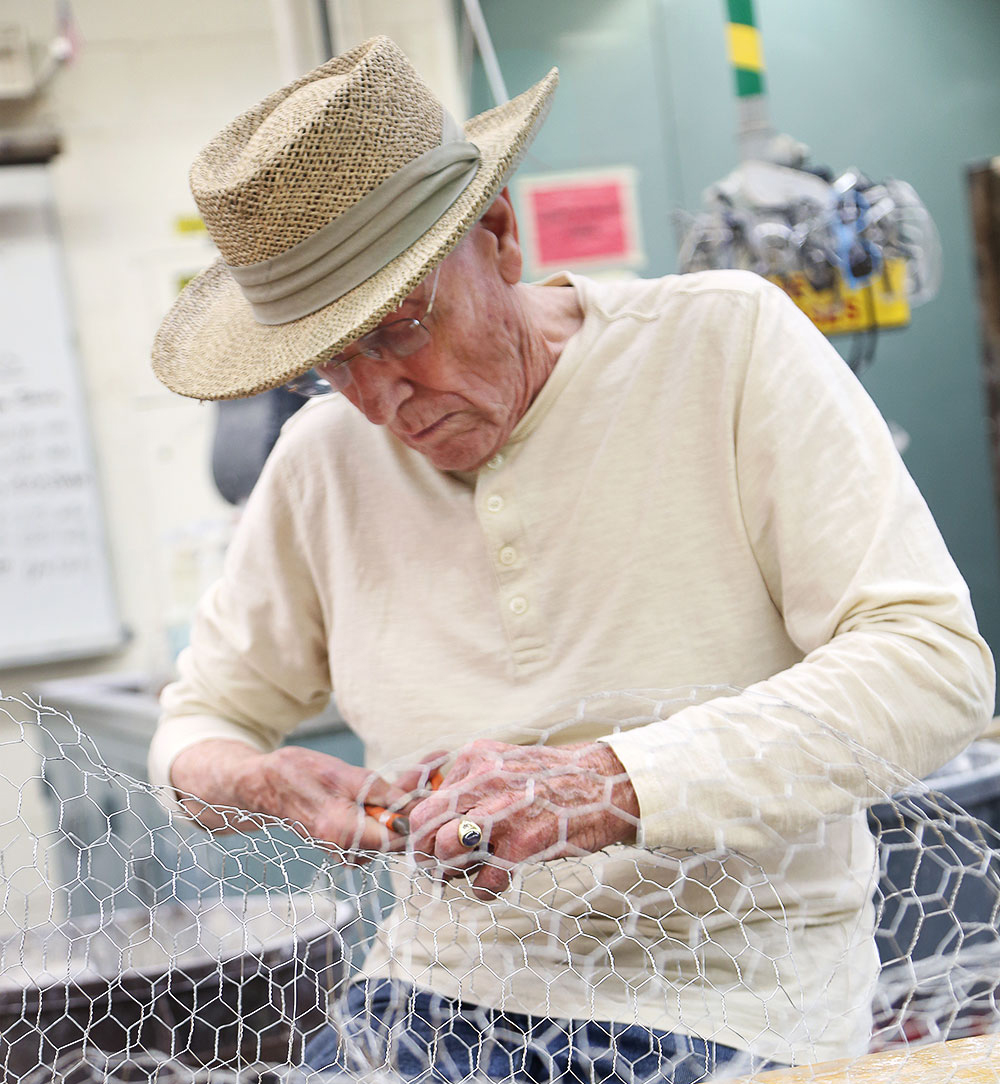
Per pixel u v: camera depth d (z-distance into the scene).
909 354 2.64
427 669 0.99
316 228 0.81
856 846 0.91
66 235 3.14
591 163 2.60
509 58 2.57
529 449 0.96
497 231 0.92
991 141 2.69
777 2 2.59
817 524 0.87
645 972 0.84
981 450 2.68
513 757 0.81
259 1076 0.80
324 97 0.80
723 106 2.61
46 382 3.16
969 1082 0.63
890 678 0.80
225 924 1.14
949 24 2.66
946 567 0.87
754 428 0.91
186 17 3.07
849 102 2.64
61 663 3.23
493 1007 0.84
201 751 1.07
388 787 0.96
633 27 2.59
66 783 2.54
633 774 0.77
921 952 1.08
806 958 0.85
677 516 0.93
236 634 1.14
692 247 1.99
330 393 1.10
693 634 0.93
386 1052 0.83
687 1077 0.76
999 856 0.81
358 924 0.95
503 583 0.96
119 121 3.10
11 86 3.02
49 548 3.20
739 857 0.79
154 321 3.19
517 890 0.88
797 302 2.02
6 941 1.08
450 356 0.88
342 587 1.04
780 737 0.78
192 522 3.24
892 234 2.01
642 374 0.95
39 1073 0.83
